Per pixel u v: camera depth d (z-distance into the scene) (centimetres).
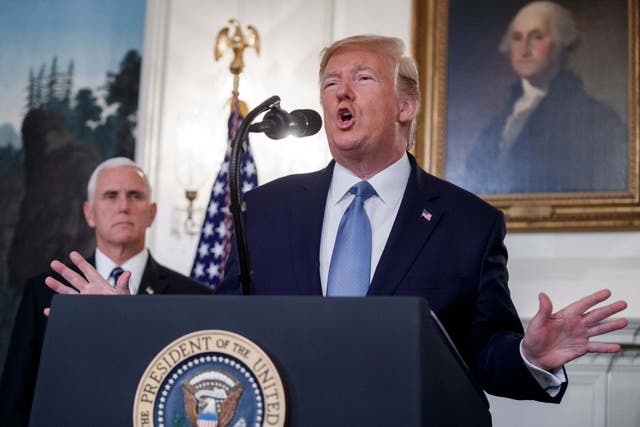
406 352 174
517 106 611
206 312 184
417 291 269
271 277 277
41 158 712
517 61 617
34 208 705
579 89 602
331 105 298
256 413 174
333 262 281
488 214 286
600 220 577
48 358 189
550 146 599
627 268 571
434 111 623
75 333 189
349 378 176
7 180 711
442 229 280
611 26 604
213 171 662
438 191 292
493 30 626
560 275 580
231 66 641
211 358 178
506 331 268
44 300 473
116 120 705
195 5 697
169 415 178
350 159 297
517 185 601
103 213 512
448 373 188
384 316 177
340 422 174
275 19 679
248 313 182
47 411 187
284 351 179
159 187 671
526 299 581
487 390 261
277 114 250
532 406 548
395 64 304
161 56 693
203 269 589
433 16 636
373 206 294
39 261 697
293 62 669
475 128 616
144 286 503
